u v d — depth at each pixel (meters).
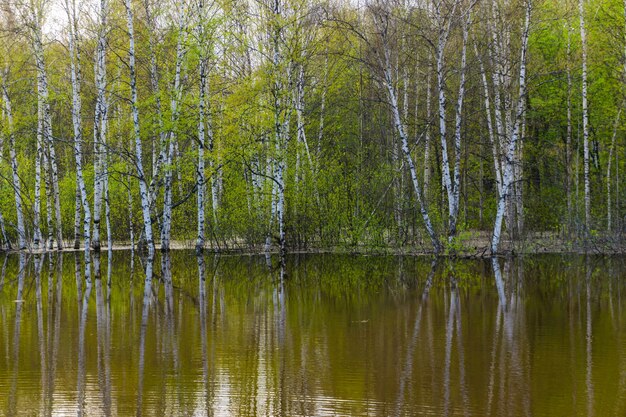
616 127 34.81
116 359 12.10
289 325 14.99
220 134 30.62
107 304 17.97
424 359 11.97
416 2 34.25
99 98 31.03
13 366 11.69
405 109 34.34
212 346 13.06
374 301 18.17
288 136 32.56
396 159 35.41
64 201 40.59
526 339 13.43
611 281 21.52
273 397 9.95
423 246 32.78
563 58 36.69
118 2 29.27
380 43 32.69
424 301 18.06
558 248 31.84
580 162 39.25
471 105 40.47
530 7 28.39
